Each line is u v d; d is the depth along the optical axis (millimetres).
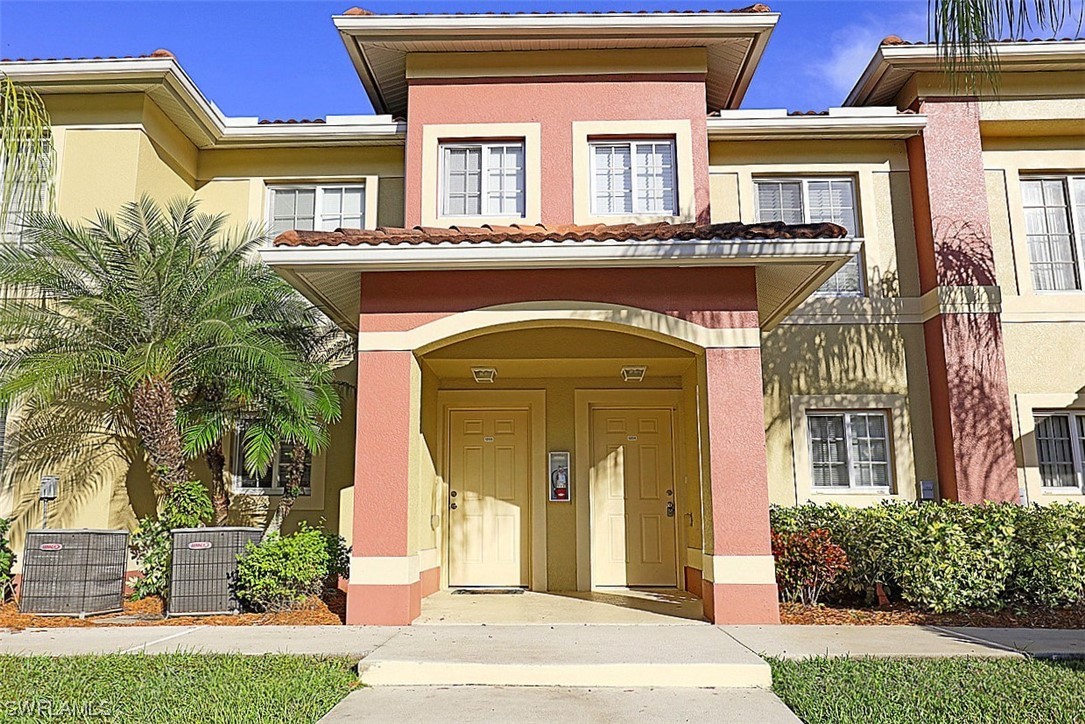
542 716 5676
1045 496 12273
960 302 12234
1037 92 12852
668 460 12844
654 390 12812
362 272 9312
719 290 9195
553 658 6785
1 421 11227
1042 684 6125
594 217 12008
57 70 11328
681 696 6191
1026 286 12797
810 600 9734
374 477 8992
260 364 9961
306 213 13234
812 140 13141
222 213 13008
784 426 12430
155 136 11977
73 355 9789
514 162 12352
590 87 12391
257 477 12266
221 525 11133
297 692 5988
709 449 8977
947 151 12703
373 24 11930
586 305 9195
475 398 12828
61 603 9453
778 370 12586
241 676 6418
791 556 9742
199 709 5539
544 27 12016
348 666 7008
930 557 9328
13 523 10867
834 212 13156
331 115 12883
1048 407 12461
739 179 13078
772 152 13156
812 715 5492
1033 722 5266
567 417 12789
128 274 10109
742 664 6531
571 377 12820
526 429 12953
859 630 8305
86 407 11039
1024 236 12977
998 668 6637
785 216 13141
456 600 11023
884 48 12602
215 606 9500
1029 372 12539
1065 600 9320
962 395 11977
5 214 6898
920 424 12445
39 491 10883
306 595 9734
